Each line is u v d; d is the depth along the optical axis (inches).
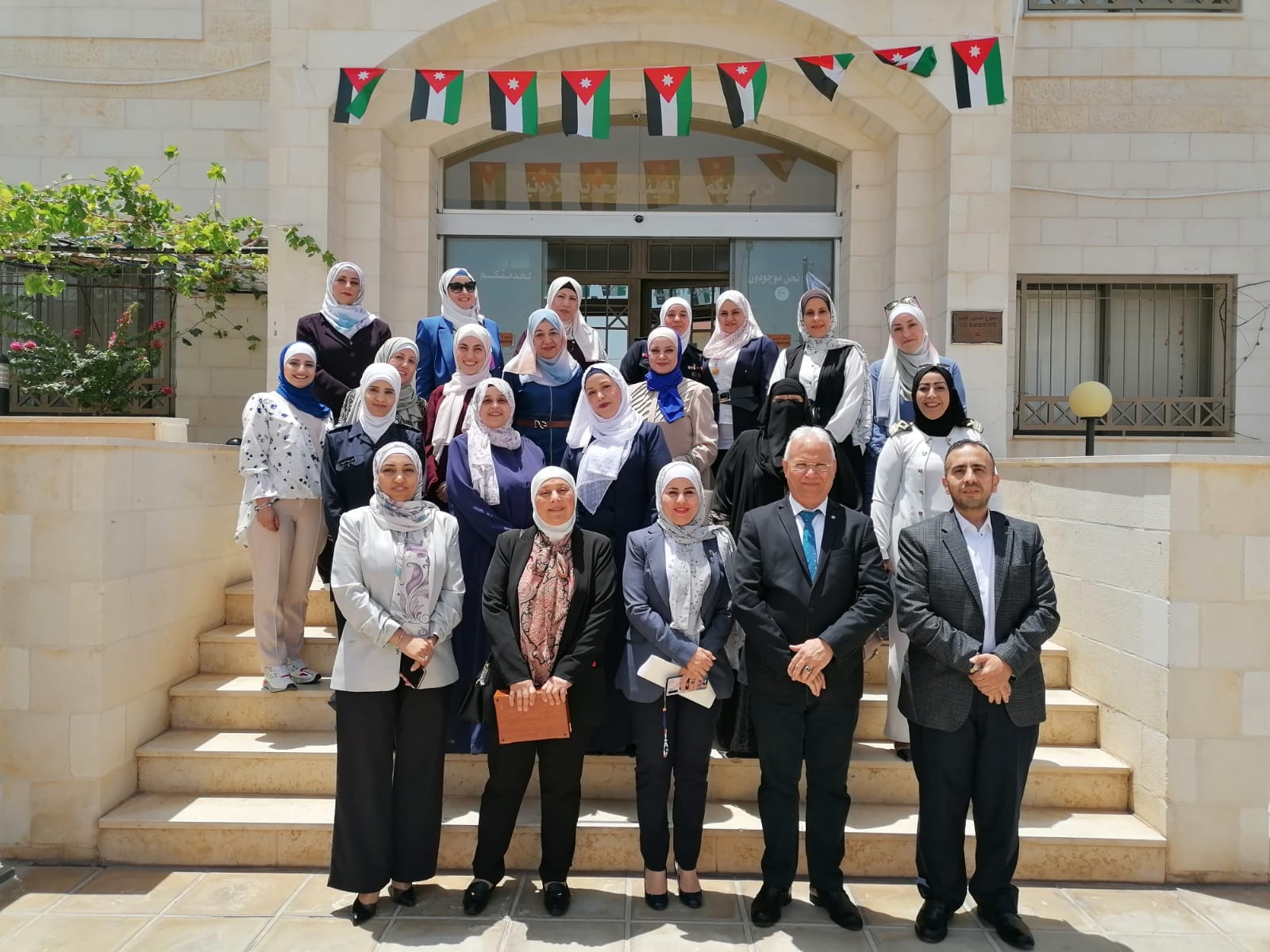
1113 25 296.7
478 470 152.3
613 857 149.3
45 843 150.6
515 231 303.3
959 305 263.1
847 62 225.8
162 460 172.6
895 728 159.5
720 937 129.6
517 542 137.5
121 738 157.3
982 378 262.2
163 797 159.5
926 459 154.3
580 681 133.0
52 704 150.7
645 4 272.7
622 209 307.1
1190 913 137.7
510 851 149.4
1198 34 295.1
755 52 276.1
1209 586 145.8
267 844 150.2
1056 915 136.9
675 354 175.9
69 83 300.0
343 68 234.8
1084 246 298.7
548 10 272.1
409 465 136.7
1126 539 159.9
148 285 302.4
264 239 284.5
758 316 307.7
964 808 130.6
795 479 133.7
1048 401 303.9
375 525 135.9
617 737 154.1
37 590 151.3
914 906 139.5
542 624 134.0
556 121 300.7
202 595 190.5
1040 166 299.0
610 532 154.0
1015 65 298.2
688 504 136.3
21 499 151.3
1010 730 128.4
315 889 142.8
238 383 306.7
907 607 129.6
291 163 260.7
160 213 257.3
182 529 180.9
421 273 291.1
